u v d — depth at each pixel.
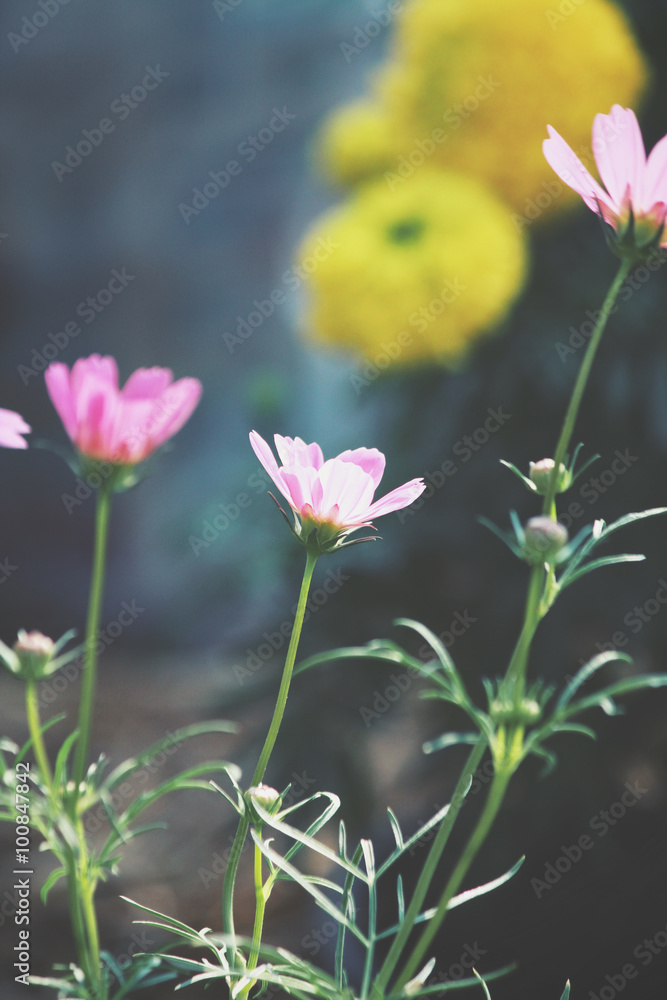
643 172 1.27
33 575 5.89
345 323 1.58
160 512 5.07
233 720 2.44
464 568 2.11
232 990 1.25
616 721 1.99
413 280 1.56
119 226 5.66
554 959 1.94
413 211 1.59
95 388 1.33
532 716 1.27
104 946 2.58
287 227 5.03
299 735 2.04
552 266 2.02
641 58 1.78
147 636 5.29
